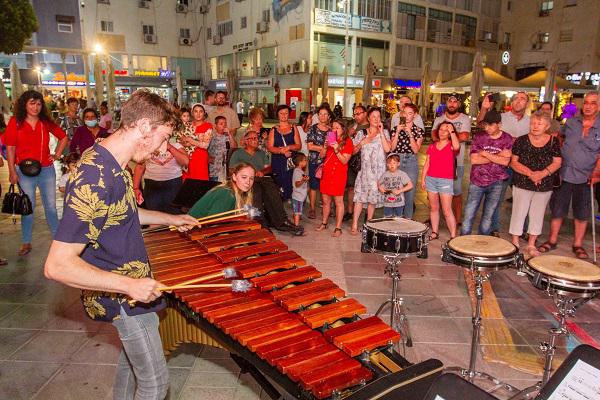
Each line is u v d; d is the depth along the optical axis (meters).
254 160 6.29
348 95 30.75
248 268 2.84
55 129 5.50
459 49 34.25
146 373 2.15
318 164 7.15
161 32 37.88
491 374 3.21
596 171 5.33
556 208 5.68
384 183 6.06
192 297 2.53
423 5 31.88
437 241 6.12
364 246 3.56
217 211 3.66
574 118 5.46
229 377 3.20
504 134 5.41
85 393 2.98
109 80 21.03
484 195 5.61
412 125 6.24
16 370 3.23
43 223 6.88
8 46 20.70
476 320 2.99
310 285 2.64
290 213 7.81
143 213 2.82
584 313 4.14
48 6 34.06
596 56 31.36
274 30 31.58
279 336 2.19
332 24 28.83
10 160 5.21
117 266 2.01
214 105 8.56
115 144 1.96
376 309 4.16
